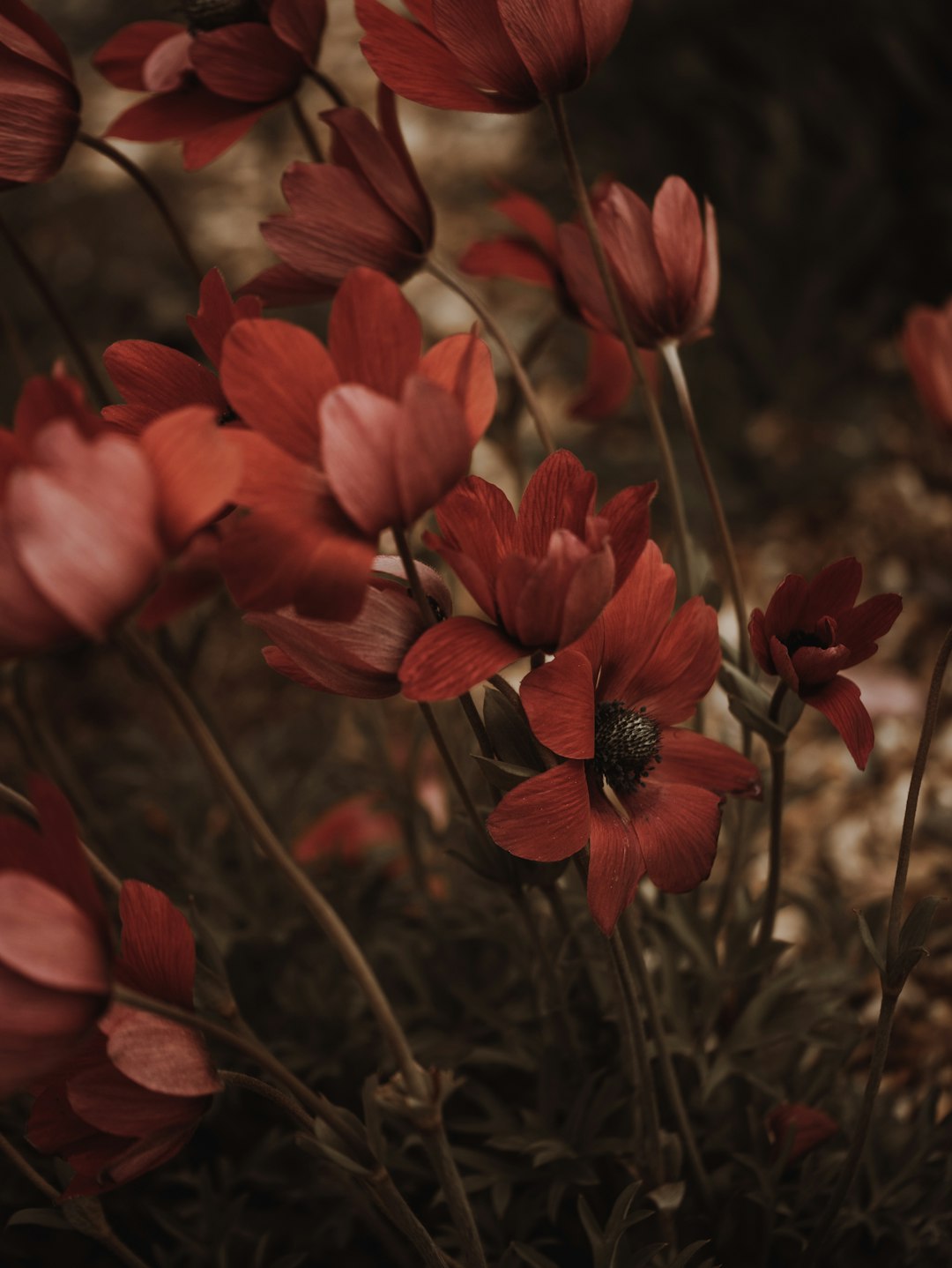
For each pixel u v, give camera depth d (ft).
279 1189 2.22
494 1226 2.10
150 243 5.09
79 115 1.94
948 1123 2.11
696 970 2.14
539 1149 2.06
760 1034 2.09
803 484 3.99
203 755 1.53
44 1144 1.65
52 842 1.52
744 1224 2.12
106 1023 1.59
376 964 2.41
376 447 1.51
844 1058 2.15
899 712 3.34
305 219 1.90
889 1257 2.12
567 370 4.47
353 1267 2.21
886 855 2.98
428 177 5.32
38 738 2.42
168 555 1.50
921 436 4.03
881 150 4.45
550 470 1.63
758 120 4.50
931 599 3.62
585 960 2.06
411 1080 1.61
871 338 4.35
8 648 1.47
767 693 1.86
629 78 4.72
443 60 1.79
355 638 1.63
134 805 2.76
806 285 4.26
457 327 4.62
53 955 1.49
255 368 1.52
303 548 1.53
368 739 2.56
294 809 2.82
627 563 1.66
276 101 1.95
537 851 1.64
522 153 5.23
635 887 1.68
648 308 1.95
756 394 4.31
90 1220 1.85
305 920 2.39
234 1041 1.61
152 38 2.02
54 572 1.44
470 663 1.59
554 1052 2.07
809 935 2.76
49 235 5.22
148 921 1.61
